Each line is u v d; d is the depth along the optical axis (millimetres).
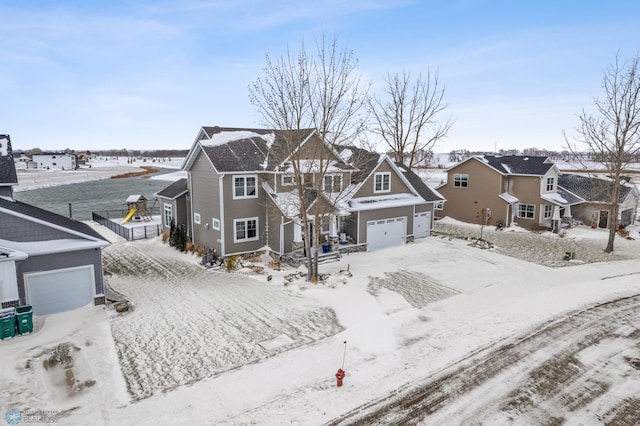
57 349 12844
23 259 14594
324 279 20312
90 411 9867
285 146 22578
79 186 82938
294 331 14641
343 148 26156
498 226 35875
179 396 10547
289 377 11477
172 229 28156
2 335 13398
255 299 17875
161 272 22328
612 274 22188
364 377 11492
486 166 36969
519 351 13000
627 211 36312
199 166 25734
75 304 16453
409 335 14227
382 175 27656
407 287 19438
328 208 22203
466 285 19875
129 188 78938
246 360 12484
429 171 94875
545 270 22906
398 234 28406
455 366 12094
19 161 160125
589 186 37438
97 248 16609
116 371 11766
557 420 9734
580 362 12367
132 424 9414
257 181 24750
